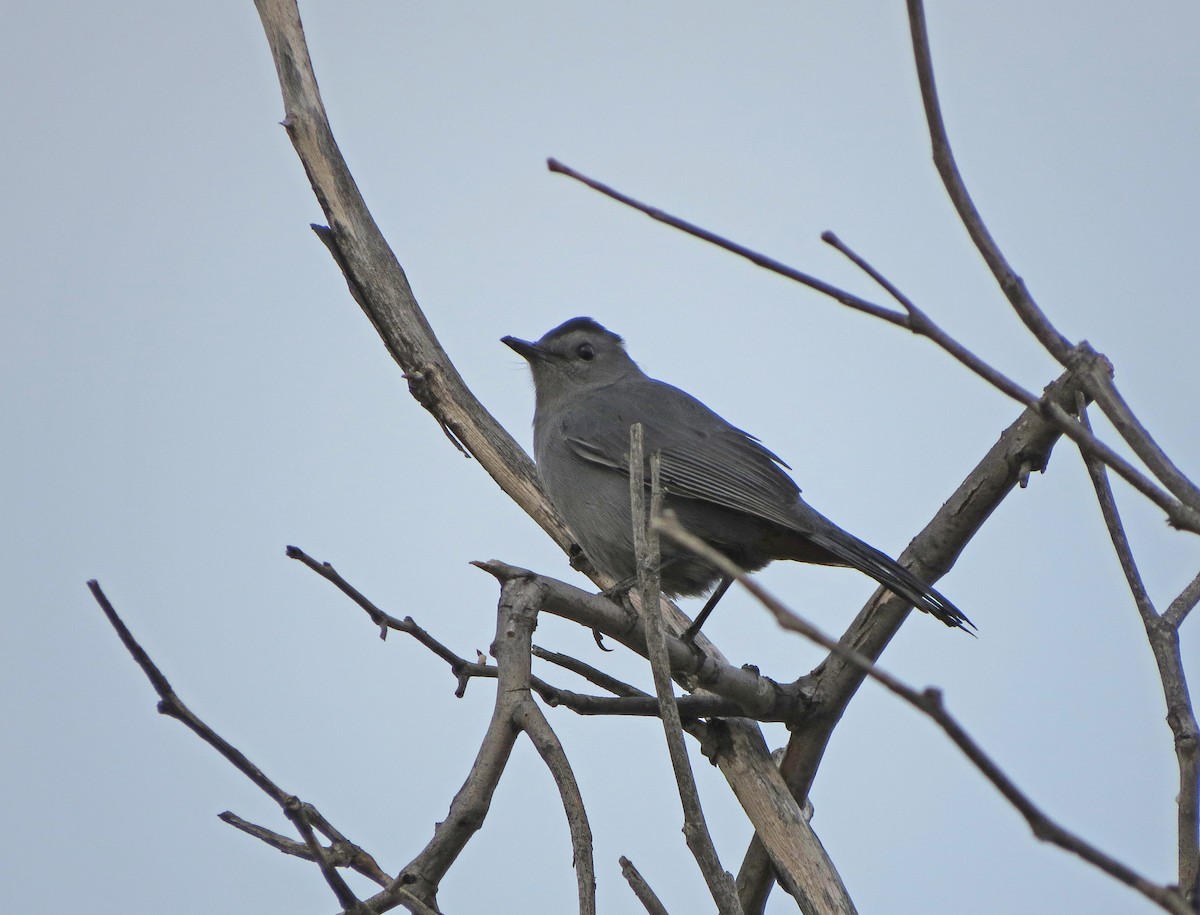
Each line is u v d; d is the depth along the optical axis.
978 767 3.92
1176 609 7.11
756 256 5.21
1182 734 6.75
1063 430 5.13
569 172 5.30
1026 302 5.40
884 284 5.14
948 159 5.25
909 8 5.14
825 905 10.32
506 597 8.23
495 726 7.22
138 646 6.04
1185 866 6.55
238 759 6.12
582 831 6.62
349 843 6.75
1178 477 5.37
